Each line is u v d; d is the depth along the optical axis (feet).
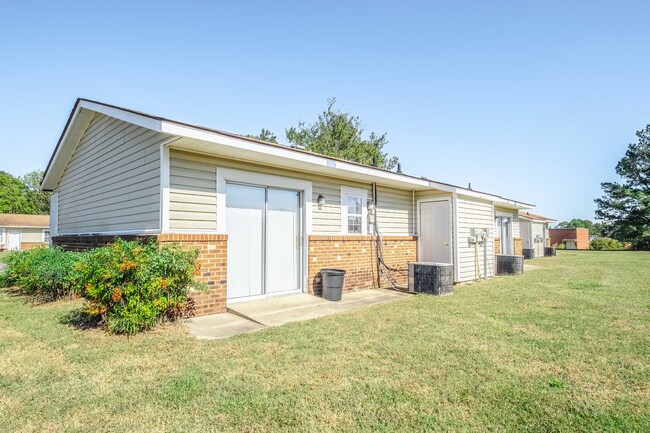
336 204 29.12
